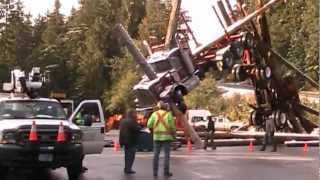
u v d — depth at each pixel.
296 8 85.62
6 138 14.52
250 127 41.81
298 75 41.72
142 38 89.81
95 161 22.00
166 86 31.14
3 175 15.60
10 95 18.62
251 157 24.94
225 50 33.94
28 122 14.88
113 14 98.38
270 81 37.88
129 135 17.47
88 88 95.56
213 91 73.06
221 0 34.78
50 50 105.62
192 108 71.81
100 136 18.33
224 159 23.72
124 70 89.25
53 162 14.70
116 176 16.92
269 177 17.17
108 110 88.12
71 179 15.76
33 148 14.50
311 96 62.91
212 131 31.39
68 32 106.94
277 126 38.59
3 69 103.56
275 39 89.69
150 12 92.69
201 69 34.56
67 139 14.91
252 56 36.53
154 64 31.77
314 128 40.78
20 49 111.06
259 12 35.81
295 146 33.66
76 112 18.80
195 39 34.09
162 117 16.81
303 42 80.94
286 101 38.88
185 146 33.06
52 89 101.12
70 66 101.62
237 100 71.06
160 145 16.89
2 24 111.06
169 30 33.06
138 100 31.50
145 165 20.78
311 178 16.95
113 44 97.19
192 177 16.97
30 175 17.08
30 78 17.70
